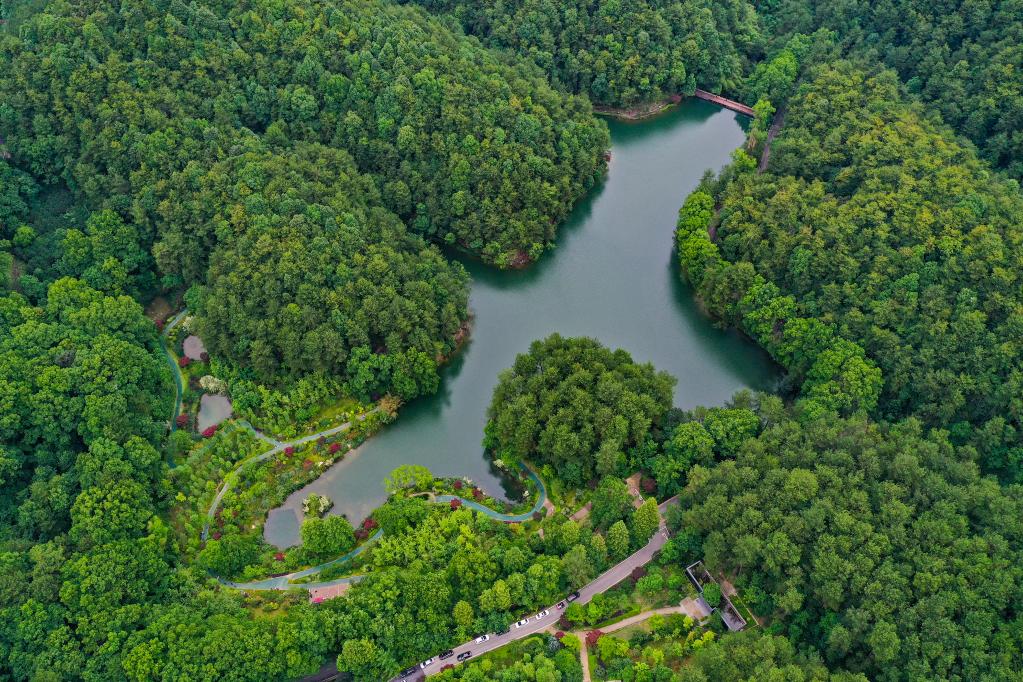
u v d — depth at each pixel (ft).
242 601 643.45
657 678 563.89
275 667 574.15
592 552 631.56
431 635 601.21
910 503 610.24
